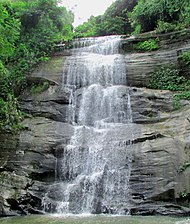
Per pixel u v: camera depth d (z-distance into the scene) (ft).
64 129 53.47
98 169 47.85
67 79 67.87
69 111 60.85
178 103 55.52
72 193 44.80
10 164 48.16
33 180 46.11
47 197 43.93
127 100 59.21
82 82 67.51
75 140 51.47
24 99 63.93
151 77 64.80
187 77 63.00
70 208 43.29
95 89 62.75
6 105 56.95
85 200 44.24
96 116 60.75
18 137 52.16
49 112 60.44
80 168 48.83
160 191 41.88
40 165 48.49
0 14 54.49
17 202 41.70
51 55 76.84
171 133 48.37
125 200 43.32
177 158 44.06
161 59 65.98
